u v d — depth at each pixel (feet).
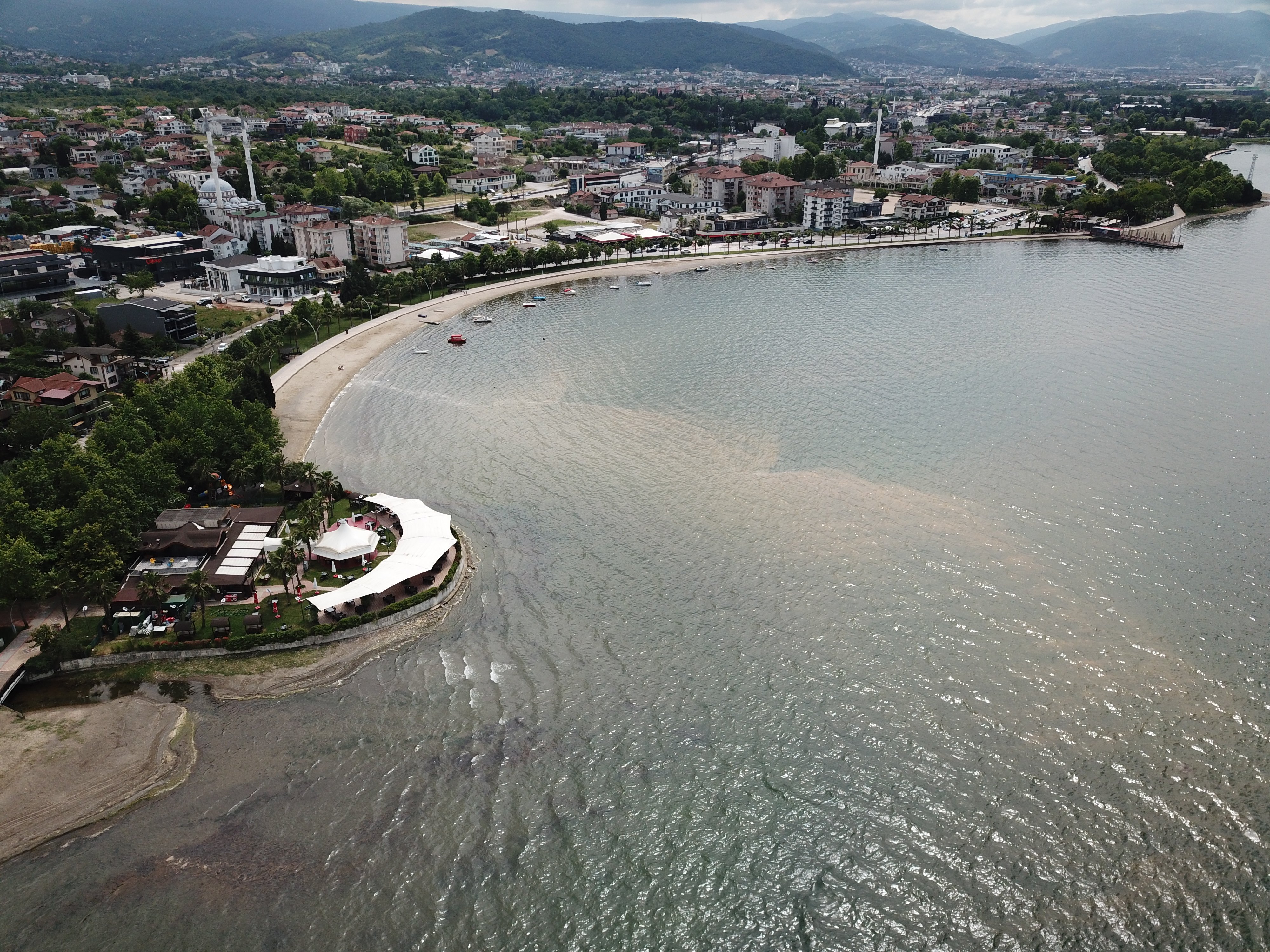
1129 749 277.23
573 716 299.38
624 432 531.09
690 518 424.87
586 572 383.45
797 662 321.32
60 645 327.88
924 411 543.80
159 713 307.78
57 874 244.83
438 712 303.27
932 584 363.76
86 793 272.72
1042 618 339.77
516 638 341.82
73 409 536.01
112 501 379.55
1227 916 226.58
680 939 226.38
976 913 230.48
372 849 250.78
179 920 230.89
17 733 298.35
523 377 634.43
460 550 401.29
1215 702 295.28
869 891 237.25
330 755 285.84
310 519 386.52
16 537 352.49
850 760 277.85
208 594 365.20
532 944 225.35
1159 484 440.86
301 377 637.30
